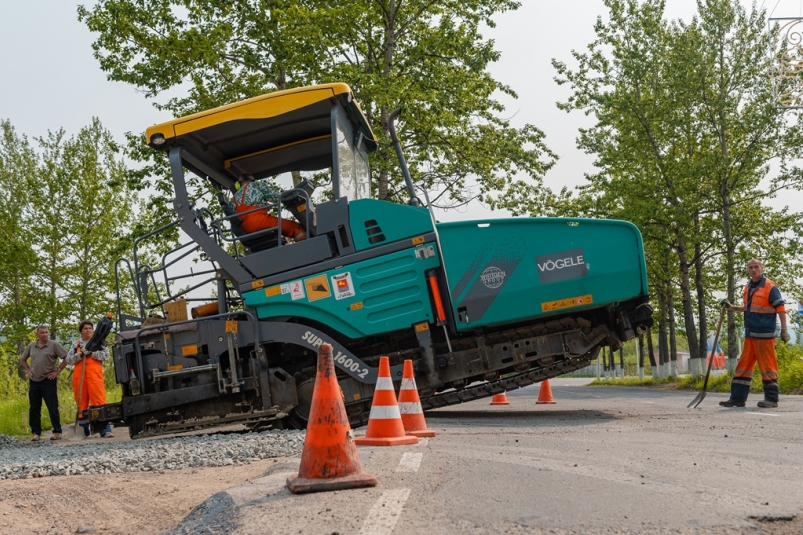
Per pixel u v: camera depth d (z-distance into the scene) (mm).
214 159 11289
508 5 23594
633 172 27391
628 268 10188
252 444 7902
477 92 23109
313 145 11367
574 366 10789
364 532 3609
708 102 25562
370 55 23156
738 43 25328
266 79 22812
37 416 12898
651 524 3723
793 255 26422
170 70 22000
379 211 10062
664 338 34625
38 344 13086
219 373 9930
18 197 33969
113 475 7059
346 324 9984
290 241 10781
